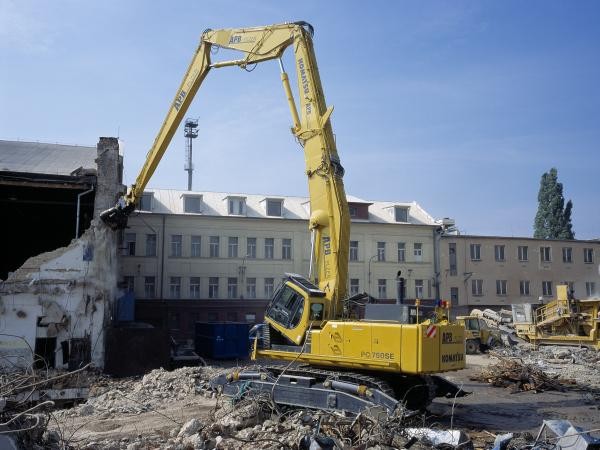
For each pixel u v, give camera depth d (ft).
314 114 45.14
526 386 58.85
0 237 113.39
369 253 143.23
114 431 37.42
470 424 41.73
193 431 33.99
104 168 74.38
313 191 45.03
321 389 39.04
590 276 160.97
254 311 131.64
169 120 65.21
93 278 70.33
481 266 152.56
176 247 130.72
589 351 95.30
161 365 71.41
